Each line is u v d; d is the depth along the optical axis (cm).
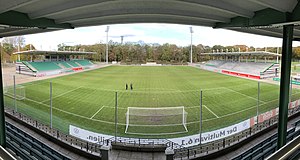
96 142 767
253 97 1731
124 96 1786
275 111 1009
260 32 730
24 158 539
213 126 1070
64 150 724
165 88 2273
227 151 702
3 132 578
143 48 7750
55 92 1938
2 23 413
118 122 1120
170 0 345
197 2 354
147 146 657
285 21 381
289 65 481
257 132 819
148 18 529
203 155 656
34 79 2902
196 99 1670
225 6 386
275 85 2406
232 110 1347
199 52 7594
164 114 1185
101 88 2214
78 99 1647
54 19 524
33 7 409
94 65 5422
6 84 2358
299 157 297
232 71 3797
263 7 406
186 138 755
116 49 7494
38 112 1273
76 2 375
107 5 404
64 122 1110
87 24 581
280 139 517
